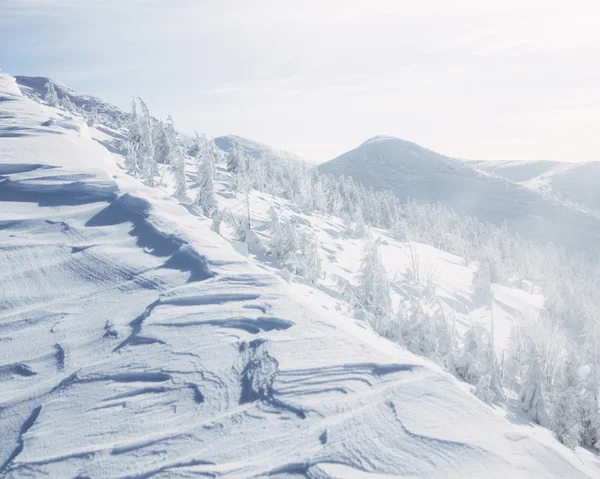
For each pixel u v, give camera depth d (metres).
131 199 15.24
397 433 4.82
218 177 60.47
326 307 17.06
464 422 5.22
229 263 10.49
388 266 42.62
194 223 14.90
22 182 16.59
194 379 6.00
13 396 5.99
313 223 51.59
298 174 90.25
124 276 10.16
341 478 4.11
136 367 6.40
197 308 8.22
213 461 4.45
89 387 6.03
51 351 7.13
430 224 109.12
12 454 4.80
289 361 6.21
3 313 8.56
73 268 10.70
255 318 7.66
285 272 21.05
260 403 5.36
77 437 5.02
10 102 38.28
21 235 12.69
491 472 4.45
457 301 38.75
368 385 5.73
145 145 43.03
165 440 4.84
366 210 87.38
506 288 56.50
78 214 14.37
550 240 166.50
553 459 5.11
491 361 15.00
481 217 194.00
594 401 14.34
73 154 21.78
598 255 154.12
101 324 7.93
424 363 6.63
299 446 4.60
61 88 167.12
